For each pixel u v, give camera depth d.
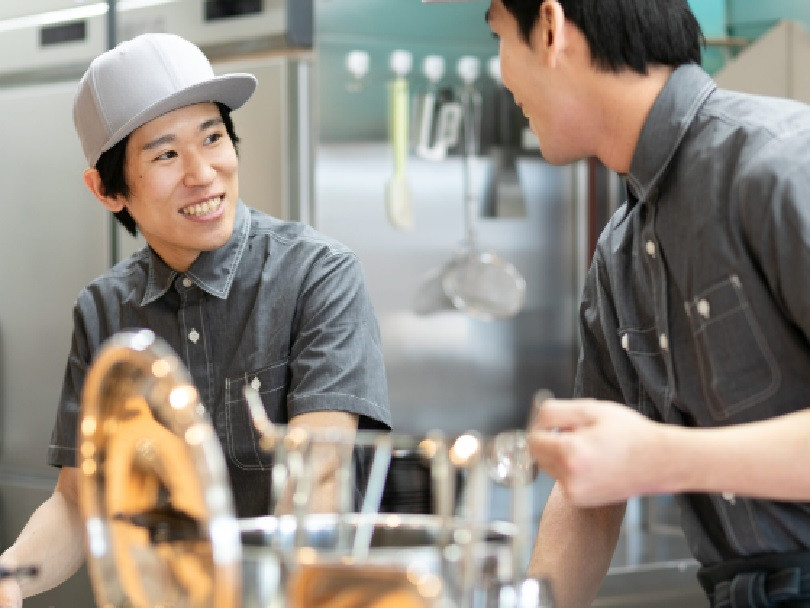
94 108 2.10
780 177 1.43
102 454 1.18
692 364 1.59
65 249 3.79
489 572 1.13
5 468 3.95
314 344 2.14
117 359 1.14
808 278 1.40
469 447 1.16
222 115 2.19
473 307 4.25
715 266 1.52
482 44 4.19
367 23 3.90
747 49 4.06
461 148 4.21
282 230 2.26
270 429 1.24
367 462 1.40
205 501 1.03
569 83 1.58
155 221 2.13
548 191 4.45
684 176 1.55
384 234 4.00
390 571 1.03
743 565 1.57
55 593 3.38
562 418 1.32
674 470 1.31
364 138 3.89
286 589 1.06
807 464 1.33
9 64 3.89
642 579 3.51
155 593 1.10
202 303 2.23
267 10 3.49
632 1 1.54
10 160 3.90
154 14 3.64
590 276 1.83
